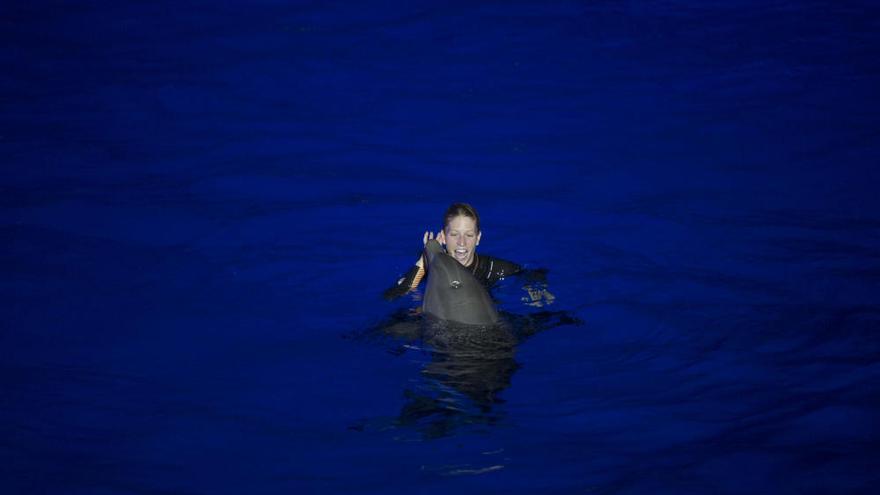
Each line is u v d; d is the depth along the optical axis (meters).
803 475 9.68
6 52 23.70
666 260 14.92
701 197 17.03
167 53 23.89
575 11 26.66
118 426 10.88
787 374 11.75
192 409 11.23
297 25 25.80
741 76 22.33
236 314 13.50
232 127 20.03
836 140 19.02
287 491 9.65
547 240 15.66
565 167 18.34
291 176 17.97
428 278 12.98
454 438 10.59
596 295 13.94
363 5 27.22
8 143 19.05
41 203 16.67
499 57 23.69
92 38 24.81
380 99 21.45
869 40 24.19
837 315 13.09
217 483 9.82
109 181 17.64
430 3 27.25
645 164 18.39
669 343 12.62
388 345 12.47
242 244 15.53
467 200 17.08
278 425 10.91
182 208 16.67
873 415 10.76
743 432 10.55
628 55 23.72
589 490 9.56
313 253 15.27
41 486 9.73
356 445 10.48
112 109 20.80
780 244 15.26
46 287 14.09
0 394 11.45
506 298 13.74
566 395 11.44
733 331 12.85
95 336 12.90
